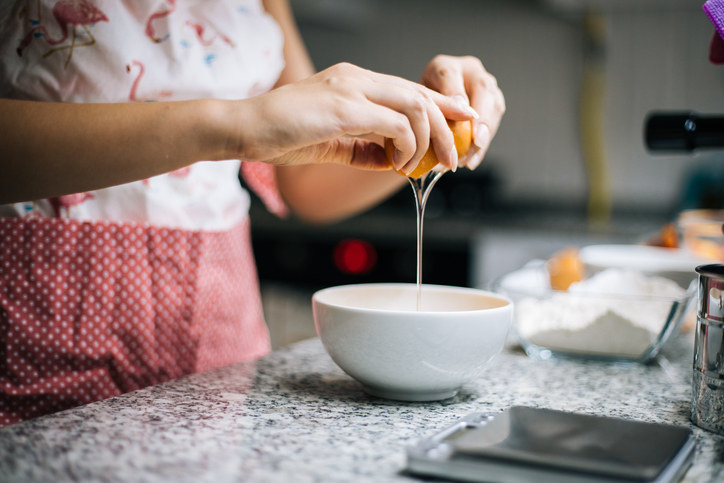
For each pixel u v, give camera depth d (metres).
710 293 0.59
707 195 2.83
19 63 0.84
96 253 0.87
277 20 1.15
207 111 0.62
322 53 3.44
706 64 2.84
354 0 3.04
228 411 0.61
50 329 0.86
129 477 0.45
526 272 1.07
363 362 0.64
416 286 0.78
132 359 0.90
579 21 3.00
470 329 0.62
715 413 0.58
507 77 3.14
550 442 0.49
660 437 0.51
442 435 0.51
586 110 3.02
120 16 0.86
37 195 0.66
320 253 2.77
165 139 0.63
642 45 2.92
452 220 2.82
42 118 0.64
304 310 2.76
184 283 0.94
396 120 0.62
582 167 3.05
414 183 0.74
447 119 0.69
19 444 0.51
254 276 1.12
